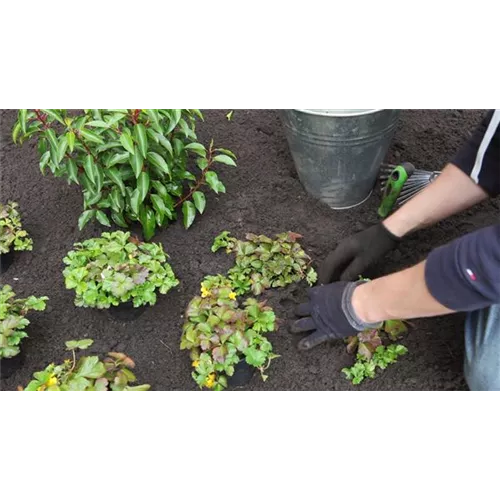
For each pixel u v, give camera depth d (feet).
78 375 7.04
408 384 7.64
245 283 8.37
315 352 7.91
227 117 10.61
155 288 8.46
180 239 9.06
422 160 10.01
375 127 7.91
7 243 8.40
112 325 8.26
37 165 10.05
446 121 10.60
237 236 9.07
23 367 7.86
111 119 7.00
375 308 6.55
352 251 8.03
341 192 9.03
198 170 9.79
